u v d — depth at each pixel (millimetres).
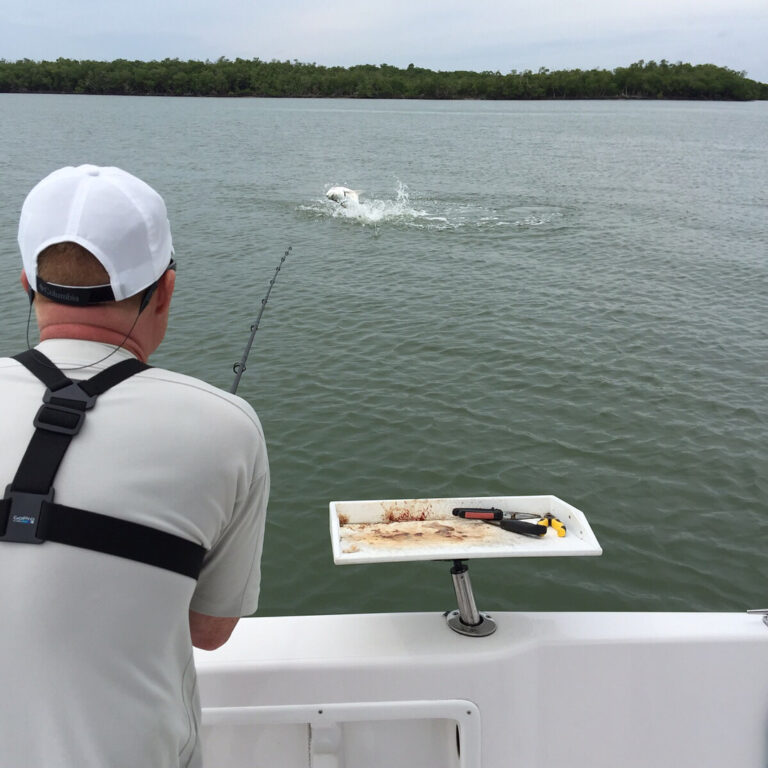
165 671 1089
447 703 1890
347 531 1958
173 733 1100
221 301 11727
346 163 32562
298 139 45156
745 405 8070
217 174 27719
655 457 6938
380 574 5309
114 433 1081
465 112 89000
